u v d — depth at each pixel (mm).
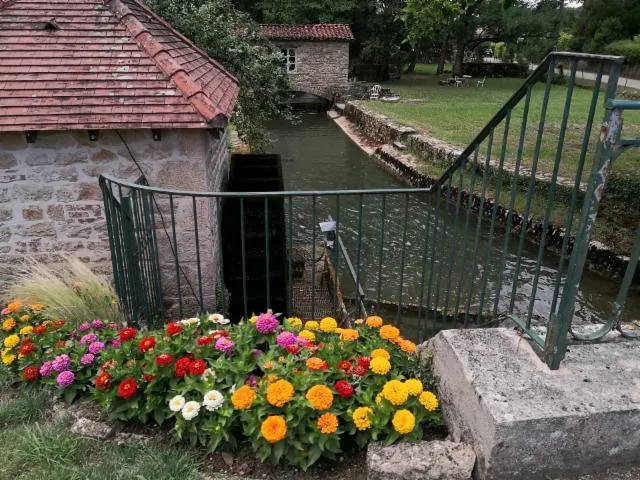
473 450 2074
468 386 2117
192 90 5035
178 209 5418
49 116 4758
